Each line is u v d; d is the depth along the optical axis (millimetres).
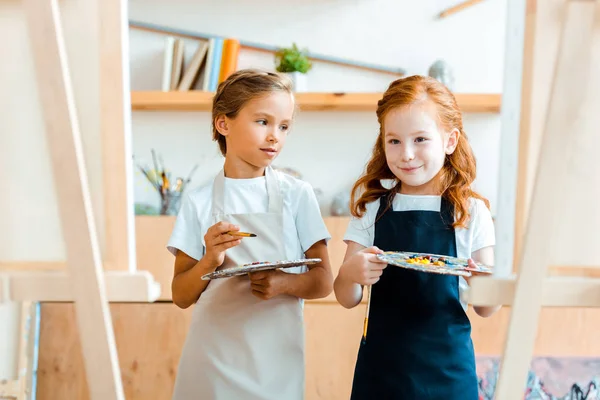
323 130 2490
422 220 1340
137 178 2480
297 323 1371
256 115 1373
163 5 2512
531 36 897
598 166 905
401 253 1259
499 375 900
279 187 1445
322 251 1421
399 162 1279
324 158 2488
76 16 938
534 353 2146
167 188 2395
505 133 909
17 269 951
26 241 955
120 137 942
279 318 1353
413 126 1255
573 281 903
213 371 1328
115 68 935
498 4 2477
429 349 1269
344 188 2482
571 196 913
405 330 1282
